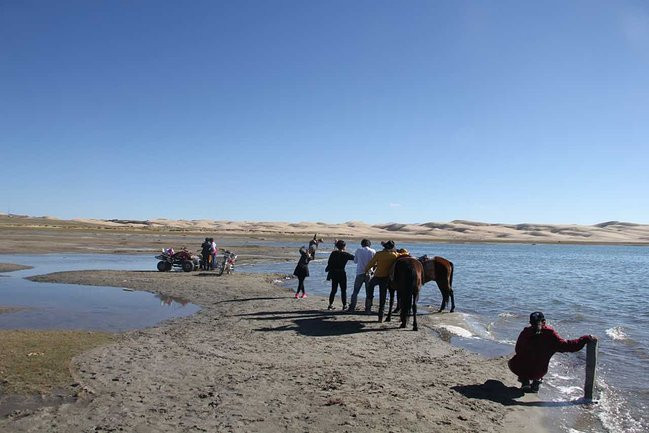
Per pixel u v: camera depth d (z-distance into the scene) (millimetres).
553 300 21734
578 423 7258
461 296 22203
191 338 11508
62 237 73000
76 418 6574
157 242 65562
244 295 18953
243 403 7223
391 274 14055
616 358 11281
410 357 10438
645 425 7250
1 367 8609
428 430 6480
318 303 17328
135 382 8109
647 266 49719
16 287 20641
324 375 8805
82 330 12352
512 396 8234
